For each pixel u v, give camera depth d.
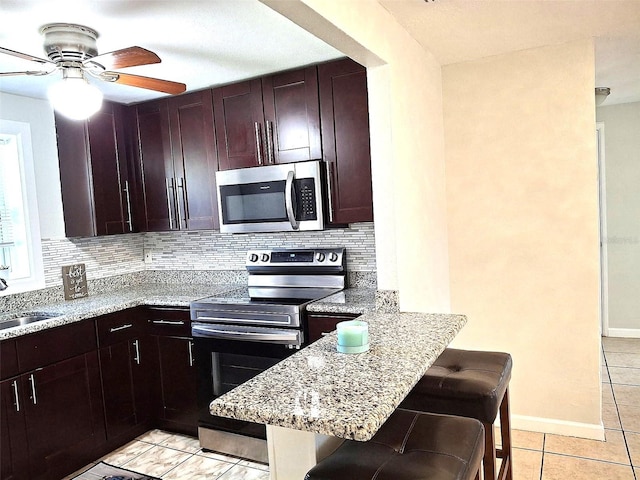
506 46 2.64
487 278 2.95
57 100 2.10
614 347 4.37
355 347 1.59
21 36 2.15
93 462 2.85
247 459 2.81
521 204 2.83
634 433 2.82
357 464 1.27
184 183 3.33
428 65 2.68
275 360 2.70
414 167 2.43
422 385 1.74
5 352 2.43
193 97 3.24
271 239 3.48
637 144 4.38
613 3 2.09
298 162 2.90
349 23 1.76
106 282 3.66
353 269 3.19
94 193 3.25
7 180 3.13
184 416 3.11
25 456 2.52
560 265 2.77
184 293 3.37
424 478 1.19
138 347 3.15
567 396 2.82
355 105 2.74
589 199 2.67
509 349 2.93
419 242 2.49
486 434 1.76
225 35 2.25
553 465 2.53
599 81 3.50
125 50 1.94
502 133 2.83
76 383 2.77
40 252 3.22
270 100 2.98
